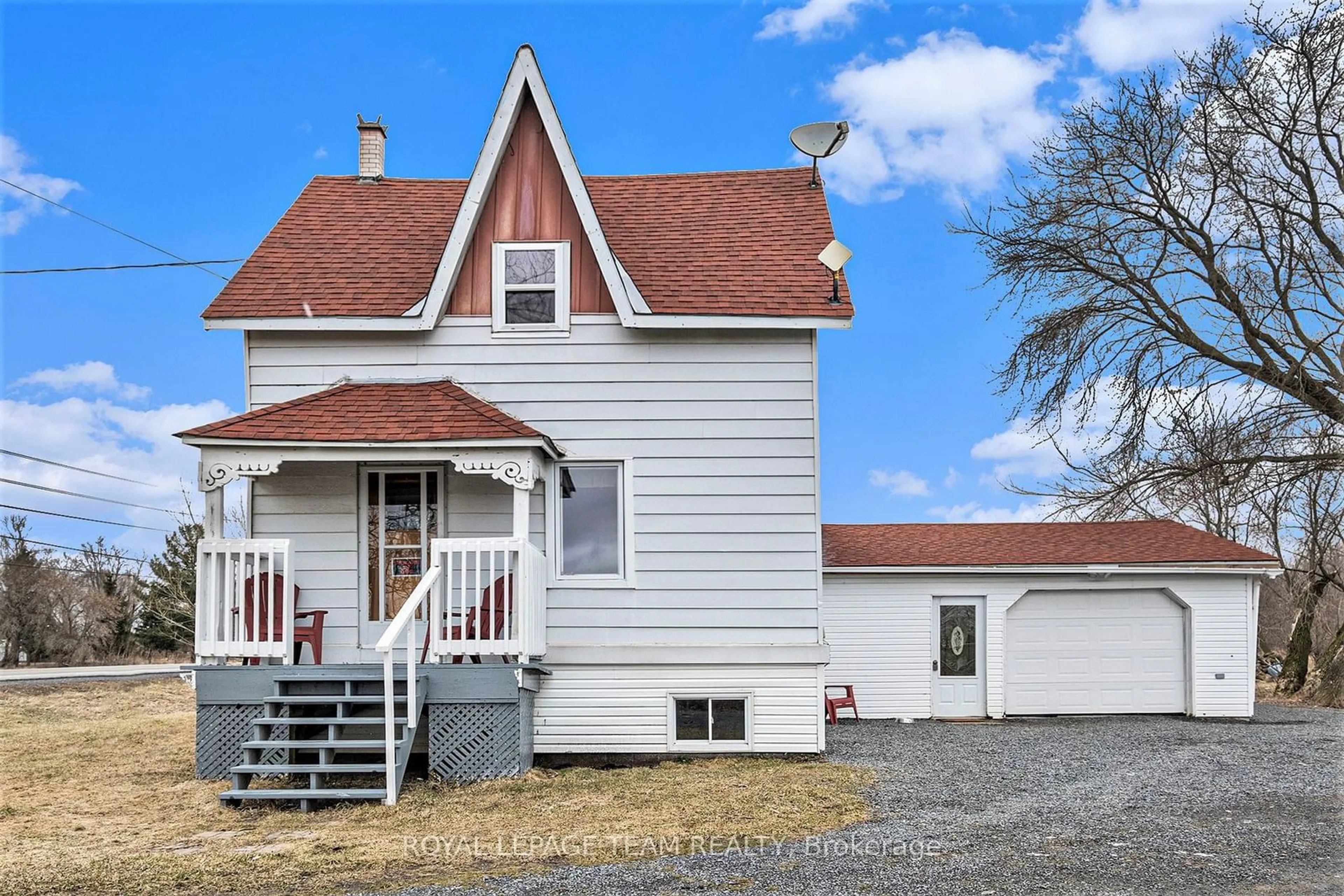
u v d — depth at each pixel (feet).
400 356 44.47
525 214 44.93
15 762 43.93
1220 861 26.14
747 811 32.17
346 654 43.01
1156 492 77.77
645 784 36.78
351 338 44.60
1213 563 65.41
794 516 43.75
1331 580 88.38
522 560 37.83
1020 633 66.54
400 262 48.01
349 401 42.16
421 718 40.42
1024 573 65.98
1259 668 109.09
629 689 42.93
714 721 43.39
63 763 43.50
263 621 40.75
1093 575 66.13
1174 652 66.44
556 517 43.68
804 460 43.93
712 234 50.67
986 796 34.99
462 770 37.17
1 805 34.83
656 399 44.16
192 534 138.51
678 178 56.65
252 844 29.04
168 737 51.37
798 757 42.80
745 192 54.65
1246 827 30.04
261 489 43.78
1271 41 69.26
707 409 44.16
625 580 43.42
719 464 43.96
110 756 45.29
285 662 38.40
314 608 43.24
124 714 72.84
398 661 42.78
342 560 43.42
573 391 44.24
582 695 42.83
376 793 33.47
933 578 66.28
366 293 45.27
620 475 44.14
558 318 44.32
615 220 52.44
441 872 25.71
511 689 37.14
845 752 46.75
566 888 24.16
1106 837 28.76
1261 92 71.10
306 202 53.52
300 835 29.89
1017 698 65.92
